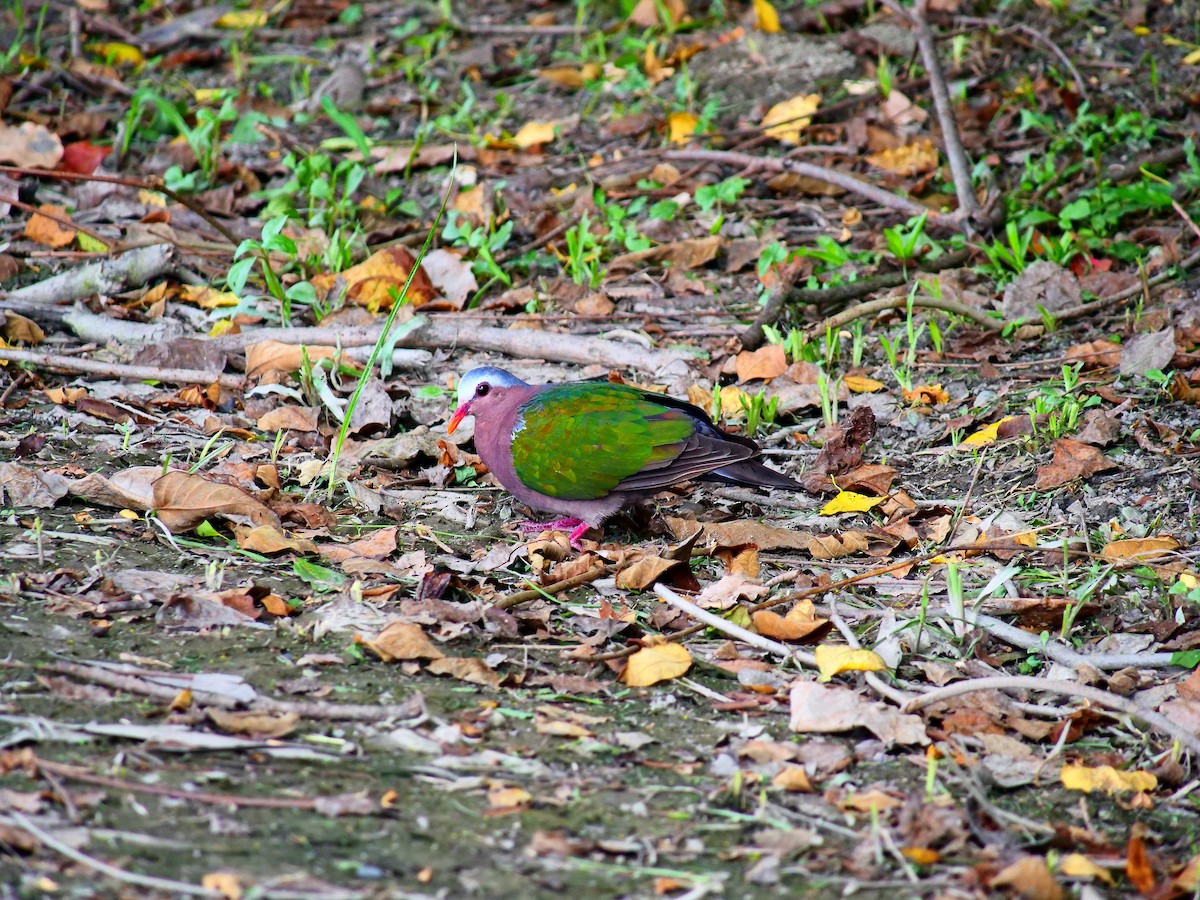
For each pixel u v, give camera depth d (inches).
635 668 311.1
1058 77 670.5
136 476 377.4
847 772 281.9
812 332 514.0
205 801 245.1
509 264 563.5
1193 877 245.1
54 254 541.0
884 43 699.4
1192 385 466.9
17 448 404.5
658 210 595.2
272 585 341.4
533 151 653.3
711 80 698.8
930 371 498.3
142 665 292.0
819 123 660.7
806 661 320.8
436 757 270.7
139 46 746.8
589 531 400.8
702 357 496.1
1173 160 612.4
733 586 350.3
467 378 396.5
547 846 242.4
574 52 748.0
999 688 311.9
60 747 256.7
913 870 245.8
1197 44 679.7
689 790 268.5
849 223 596.7
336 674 299.6
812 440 450.3
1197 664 326.0
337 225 583.8
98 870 221.6
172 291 522.9
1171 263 542.6
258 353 470.6
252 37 762.2
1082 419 451.8
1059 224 588.1
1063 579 361.4
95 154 613.6
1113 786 281.6
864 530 391.5
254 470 401.1
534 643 324.8
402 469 426.3
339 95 697.6
